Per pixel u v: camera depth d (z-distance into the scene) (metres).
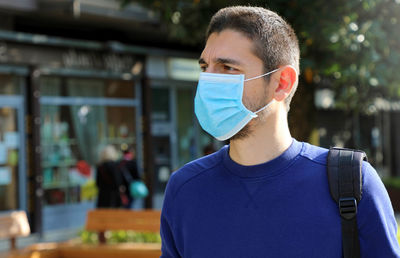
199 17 6.88
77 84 10.26
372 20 5.70
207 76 1.73
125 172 9.05
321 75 7.10
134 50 10.80
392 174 17.77
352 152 1.62
